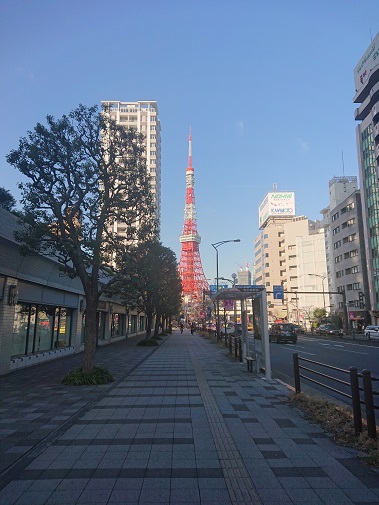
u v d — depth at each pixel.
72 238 11.55
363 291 60.62
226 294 15.83
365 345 31.75
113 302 32.19
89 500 3.97
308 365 16.62
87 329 11.94
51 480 4.47
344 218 67.12
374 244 56.19
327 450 5.44
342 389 10.84
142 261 13.14
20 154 10.84
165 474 4.63
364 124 58.78
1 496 4.07
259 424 6.86
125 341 35.62
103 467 4.86
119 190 12.44
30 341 16.42
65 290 19.58
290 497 4.01
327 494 4.08
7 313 13.47
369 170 57.53
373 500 3.95
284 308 99.56
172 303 37.06
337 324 65.25
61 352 19.33
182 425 6.82
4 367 13.24
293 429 6.53
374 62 52.19
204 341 36.31
